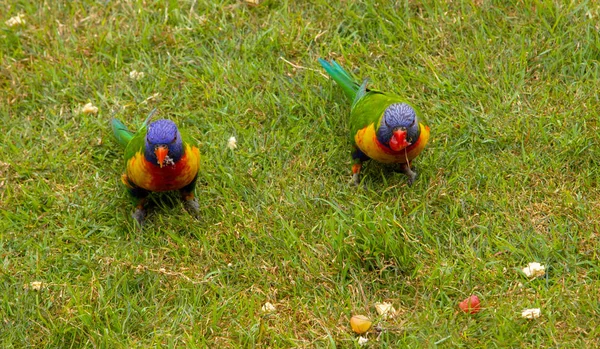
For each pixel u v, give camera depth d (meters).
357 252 2.52
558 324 2.46
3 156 2.64
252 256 2.54
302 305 2.50
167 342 2.47
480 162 2.61
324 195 2.60
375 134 2.54
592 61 2.70
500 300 2.48
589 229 2.53
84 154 2.65
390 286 2.51
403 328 2.47
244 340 2.47
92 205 2.60
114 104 2.70
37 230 2.58
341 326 2.48
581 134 2.62
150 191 2.57
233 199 2.60
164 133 2.50
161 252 2.55
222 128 2.67
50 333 2.47
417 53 2.72
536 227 2.55
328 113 2.67
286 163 2.63
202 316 2.49
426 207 2.57
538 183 2.58
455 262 2.52
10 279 2.53
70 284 2.52
